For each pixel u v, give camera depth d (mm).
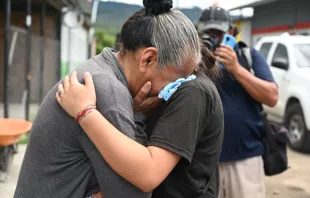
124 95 1414
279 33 14234
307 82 6633
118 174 1358
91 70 1460
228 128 2605
